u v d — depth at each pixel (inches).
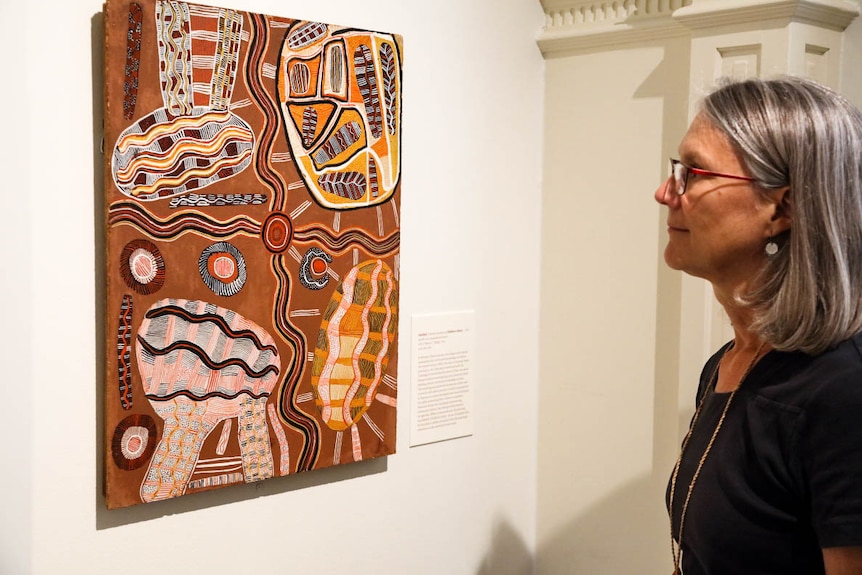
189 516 75.7
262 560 80.9
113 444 68.9
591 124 99.1
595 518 101.5
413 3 88.4
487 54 96.5
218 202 73.0
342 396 83.0
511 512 105.0
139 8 67.4
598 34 96.3
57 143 66.3
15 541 66.2
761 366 53.4
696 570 56.9
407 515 93.0
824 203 49.1
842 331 48.9
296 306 78.8
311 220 79.1
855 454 46.9
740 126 52.4
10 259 64.6
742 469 52.4
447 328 94.7
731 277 55.1
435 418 94.5
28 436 66.4
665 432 93.7
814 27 81.1
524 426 105.6
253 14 73.9
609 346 98.9
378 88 83.0
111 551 71.3
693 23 85.3
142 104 68.2
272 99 75.5
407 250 90.3
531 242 104.3
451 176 94.0
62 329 67.5
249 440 76.7
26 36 64.2
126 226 68.2
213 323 73.5
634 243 95.7
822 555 50.3
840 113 50.6
